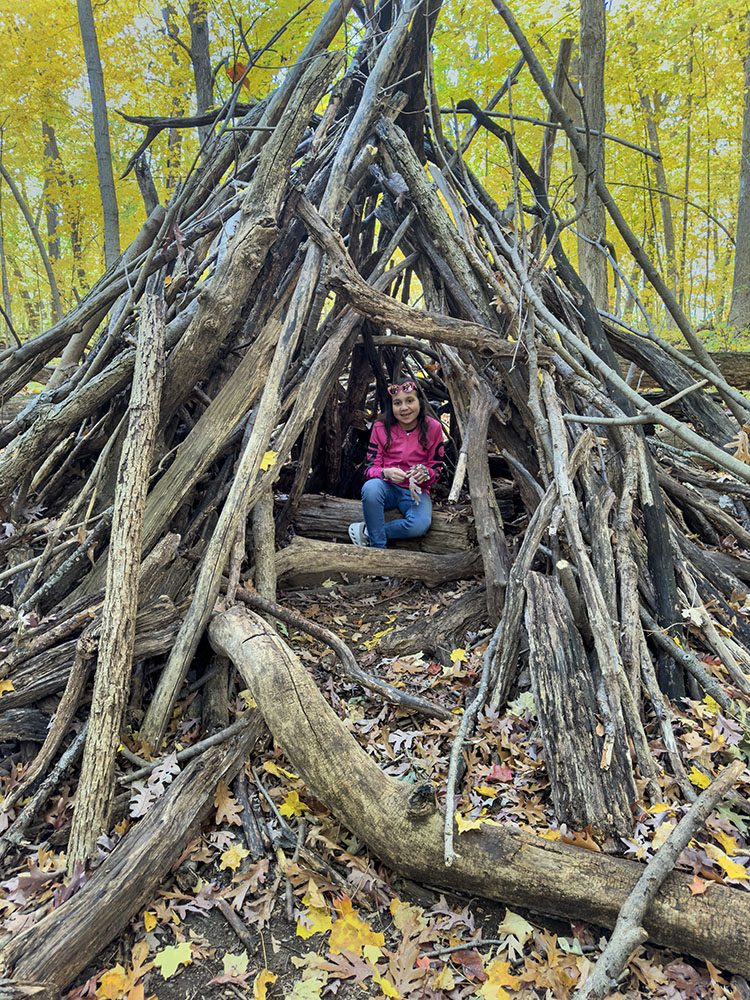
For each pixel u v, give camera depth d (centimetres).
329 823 198
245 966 158
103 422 309
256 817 201
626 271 989
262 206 293
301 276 312
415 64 362
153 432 249
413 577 349
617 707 201
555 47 578
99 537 266
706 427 367
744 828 182
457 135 410
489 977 153
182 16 543
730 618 262
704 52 807
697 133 952
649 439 367
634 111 793
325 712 194
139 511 231
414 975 155
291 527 395
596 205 454
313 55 320
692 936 151
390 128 359
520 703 232
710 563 292
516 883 166
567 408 311
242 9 457
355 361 429
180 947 162
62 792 203
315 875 181
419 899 178
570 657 218
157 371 262
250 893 178
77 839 177
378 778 186
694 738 207
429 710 235
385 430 376
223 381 329
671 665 238
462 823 173
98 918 156
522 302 299
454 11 485
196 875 183
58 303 579
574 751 192
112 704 198
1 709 213
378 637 304
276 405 283
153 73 616
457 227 359
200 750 209
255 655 209
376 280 358
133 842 174
